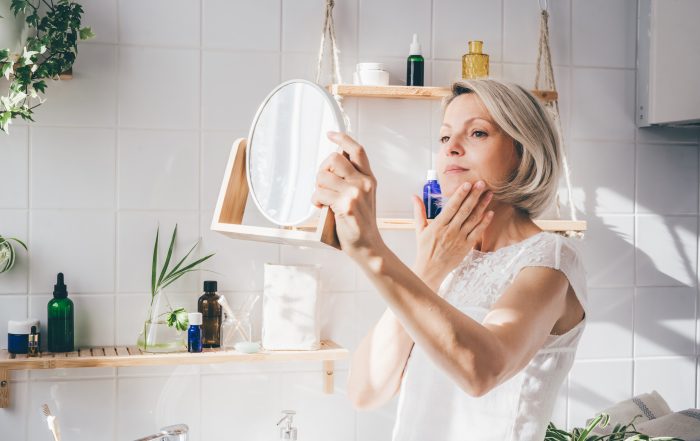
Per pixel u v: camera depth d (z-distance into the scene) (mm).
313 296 1908
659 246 2230
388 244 2070
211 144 1978
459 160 1236
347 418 2057
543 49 2133
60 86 1899
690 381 2246
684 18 2053
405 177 2076
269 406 2018
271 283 1905
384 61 2061
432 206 1966
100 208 1927
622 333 2205
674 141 2240
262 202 1315
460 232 1207
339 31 2037
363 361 1365
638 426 1815
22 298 1895
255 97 1996
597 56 2193
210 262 1982
